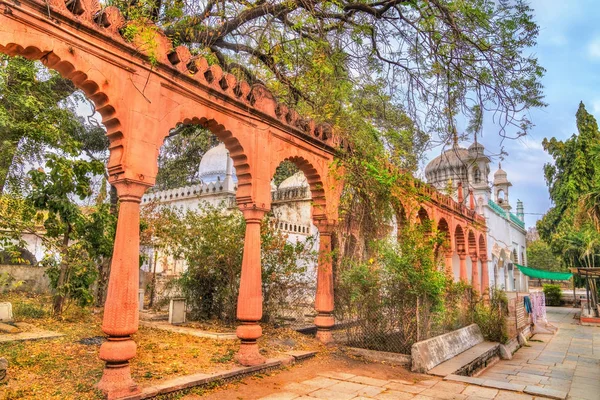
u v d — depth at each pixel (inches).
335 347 294.2
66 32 153.3
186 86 202.5
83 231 331.6
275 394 187.2
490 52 247.0
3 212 302.8
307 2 258.5
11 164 313.4
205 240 366.6
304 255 380.2
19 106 280.2
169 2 232.1
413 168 322.0
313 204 314.3
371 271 297.9
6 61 267.1
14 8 137.7
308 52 290.2
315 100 313.9
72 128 351.6
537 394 206.1
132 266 169.6
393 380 224.1
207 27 262.2
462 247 600.7
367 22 290.5
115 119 171.5
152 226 401.7
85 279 330.3
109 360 160.4
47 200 311.1
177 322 340.2
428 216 464.1
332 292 307.9
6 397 151.7
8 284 443.2
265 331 317.1
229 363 219.8
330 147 315.0
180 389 174.9
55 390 161.2
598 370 311.7
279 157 266.2
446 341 295.0
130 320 165.2
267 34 270.1
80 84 163.9
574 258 983.0
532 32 246.5
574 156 1045.8
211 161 676.1
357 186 325.1
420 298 279.0
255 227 243.6
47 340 249.9
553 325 618.8
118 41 170.2
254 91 249.1
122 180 171.5
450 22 252.8
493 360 337.7
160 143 188.2
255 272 235.5
